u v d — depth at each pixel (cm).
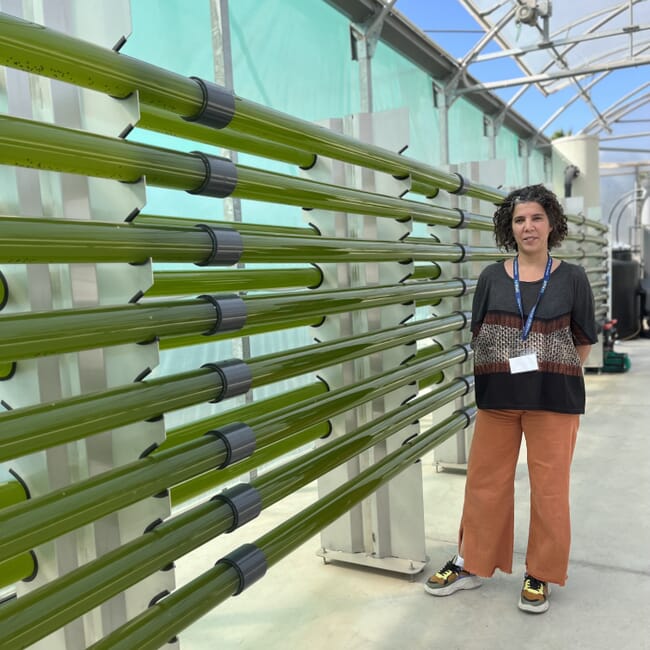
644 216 1497
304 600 260
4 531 102
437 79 645
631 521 332
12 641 102
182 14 318
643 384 702
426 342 600
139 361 135
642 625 236
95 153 117
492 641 228
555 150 1184
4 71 128
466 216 321
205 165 148
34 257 106
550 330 239
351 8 450
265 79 383
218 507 153
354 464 271
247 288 196
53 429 111
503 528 259
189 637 235
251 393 403
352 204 215
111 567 121
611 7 875
